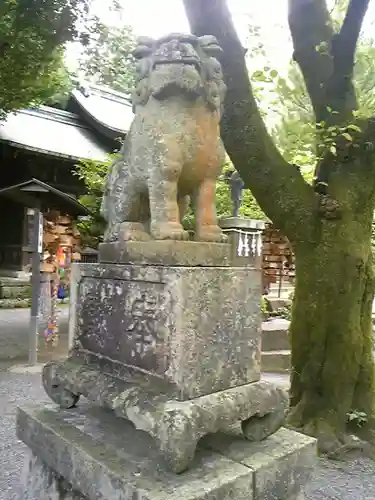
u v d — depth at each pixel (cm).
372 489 344
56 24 658
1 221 1504
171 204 241
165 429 204
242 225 770
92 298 276
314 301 413
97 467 216
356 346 410
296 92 465
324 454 387
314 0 409
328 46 418
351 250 400
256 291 260
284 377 678
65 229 802
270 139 416
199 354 225
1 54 664
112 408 233
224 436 258
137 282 242
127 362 245
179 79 233
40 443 262
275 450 241
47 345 815
